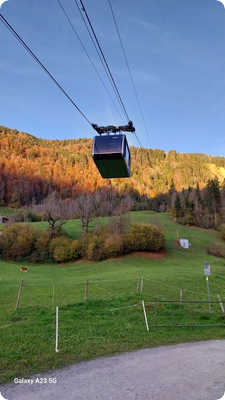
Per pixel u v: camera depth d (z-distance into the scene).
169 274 41.66
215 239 93.62
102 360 11.52
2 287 31.81
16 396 8.62
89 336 14.36
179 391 8.70
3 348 12.62
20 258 73.12
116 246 69.81
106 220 101.88
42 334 14.42
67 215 120.00
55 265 69.31
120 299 21.69
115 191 191.75
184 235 93.19
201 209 114.88
